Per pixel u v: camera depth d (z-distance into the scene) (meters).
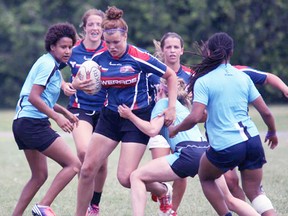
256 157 21.02
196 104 20.89
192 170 22.67
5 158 49.97
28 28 114.75
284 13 108.88
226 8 108.19
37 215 24.42
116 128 23.97
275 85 23.05
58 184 24.48
